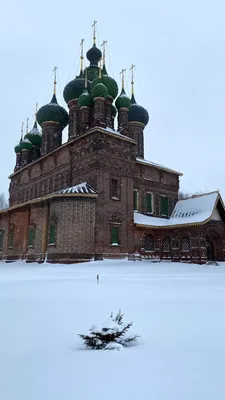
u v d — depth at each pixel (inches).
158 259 1435.8
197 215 1439.5
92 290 477.1
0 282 604.7
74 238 1188.5
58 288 505.4
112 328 210.7
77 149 1386.6
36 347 204.4
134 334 217.9
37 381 147.1
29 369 163.8
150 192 1552.7
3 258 1523.1
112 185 1315.2
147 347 200.4
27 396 130.6
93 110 1387.8
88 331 218.2
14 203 1838.1
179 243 1406.3
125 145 1382.9
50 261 1197.1
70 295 420.5
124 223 1323.8
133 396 130.0
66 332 237.9
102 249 1226.6
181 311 308.2
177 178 1674.5
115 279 690.2
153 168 1585.9
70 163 1412.4
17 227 1457.9
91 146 1310.3
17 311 310.7
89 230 1209.4
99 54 1695.4
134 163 1403.8
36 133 1915.6
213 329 243.0
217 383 143.6
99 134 1300.4
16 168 1887.3
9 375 155.2
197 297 401.1
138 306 334.6
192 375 153.4
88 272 897.5
